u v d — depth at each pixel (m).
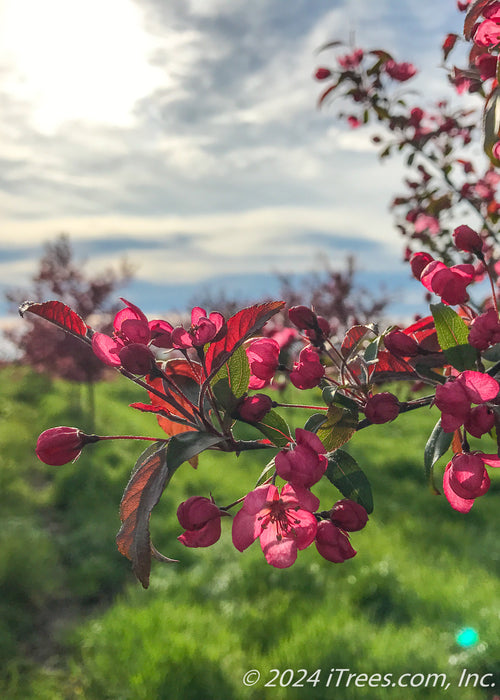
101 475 9.47
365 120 4.79
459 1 2.52
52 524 8.24
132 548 1.06
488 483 1.28
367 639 5.16
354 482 1.27
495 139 1.30
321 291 13.51
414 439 12.14
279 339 1.80
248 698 4.54
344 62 4.51
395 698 4.34
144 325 1.27
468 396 1.19
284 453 1.12
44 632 5.86
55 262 14.12
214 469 10.17
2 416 13.59
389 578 6.21
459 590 6.02
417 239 4.89
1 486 8.88
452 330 1.29
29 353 14.35
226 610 5.80
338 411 1.33
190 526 1.15
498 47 1.45
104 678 4.93
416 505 8.73
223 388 1.22
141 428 13.07
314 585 6.23
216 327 1.23
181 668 4.83
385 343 1.44
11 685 4.94
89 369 13.41
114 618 5.70
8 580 6.23
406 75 4.44
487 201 4.36
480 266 2.26
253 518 1.17
